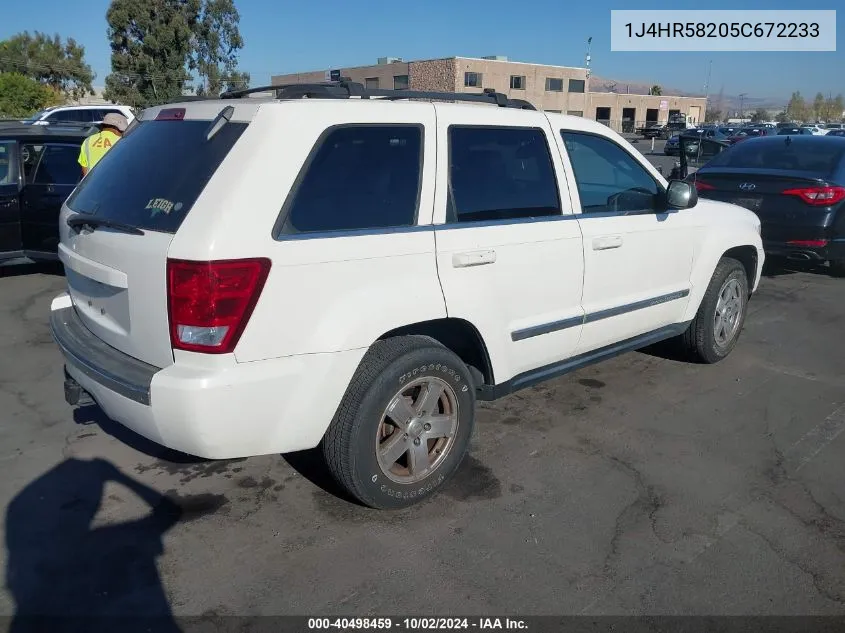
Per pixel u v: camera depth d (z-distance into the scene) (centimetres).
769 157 890
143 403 296
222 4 5209
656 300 482
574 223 416
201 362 290
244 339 291
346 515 353
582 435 441
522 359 401
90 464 399
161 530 338
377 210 332
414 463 354
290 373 303
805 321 702
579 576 308
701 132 4412
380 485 342
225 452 302
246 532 338
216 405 288
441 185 355
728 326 570
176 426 291
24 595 292
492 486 381
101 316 344
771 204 827
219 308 285
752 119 13088
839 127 5400
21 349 584
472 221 367
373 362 331
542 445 427
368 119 332
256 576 306
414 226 342
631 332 474
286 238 298
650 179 479
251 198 292
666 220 482
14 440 425
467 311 359
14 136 774
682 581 306
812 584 306
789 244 823
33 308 703
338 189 320
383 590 298
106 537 332
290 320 301
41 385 509
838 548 331
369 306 321
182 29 5031
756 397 505
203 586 300
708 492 377
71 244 366
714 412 478
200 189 298
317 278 306
